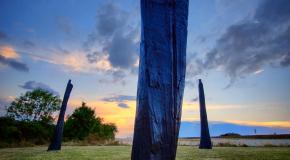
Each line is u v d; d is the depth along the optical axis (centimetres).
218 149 1494
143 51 265
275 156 940
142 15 273
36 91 3372
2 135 2277
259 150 1336
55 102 3453
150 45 263
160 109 251
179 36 276
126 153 1199
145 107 251
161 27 269
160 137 246
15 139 2388
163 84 257
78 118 3534
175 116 258
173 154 249
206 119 1638
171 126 253
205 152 1212
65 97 1520
